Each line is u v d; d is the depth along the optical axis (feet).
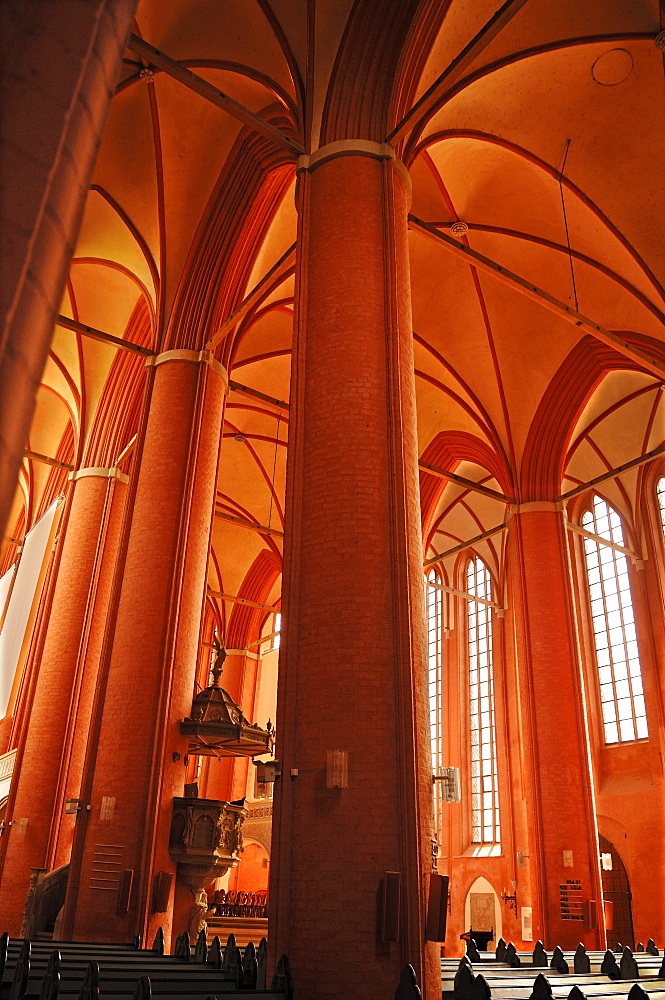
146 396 56.03
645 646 78.28
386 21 41.96
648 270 56.95
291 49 45.11
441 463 82.38
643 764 76.28
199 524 52.39
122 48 7.06
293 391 35.12
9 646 86.17
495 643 94.32
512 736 88.38
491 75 48.39
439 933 26.58
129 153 57.26
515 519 70.33
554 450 70.95
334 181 38.91
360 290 36.09
